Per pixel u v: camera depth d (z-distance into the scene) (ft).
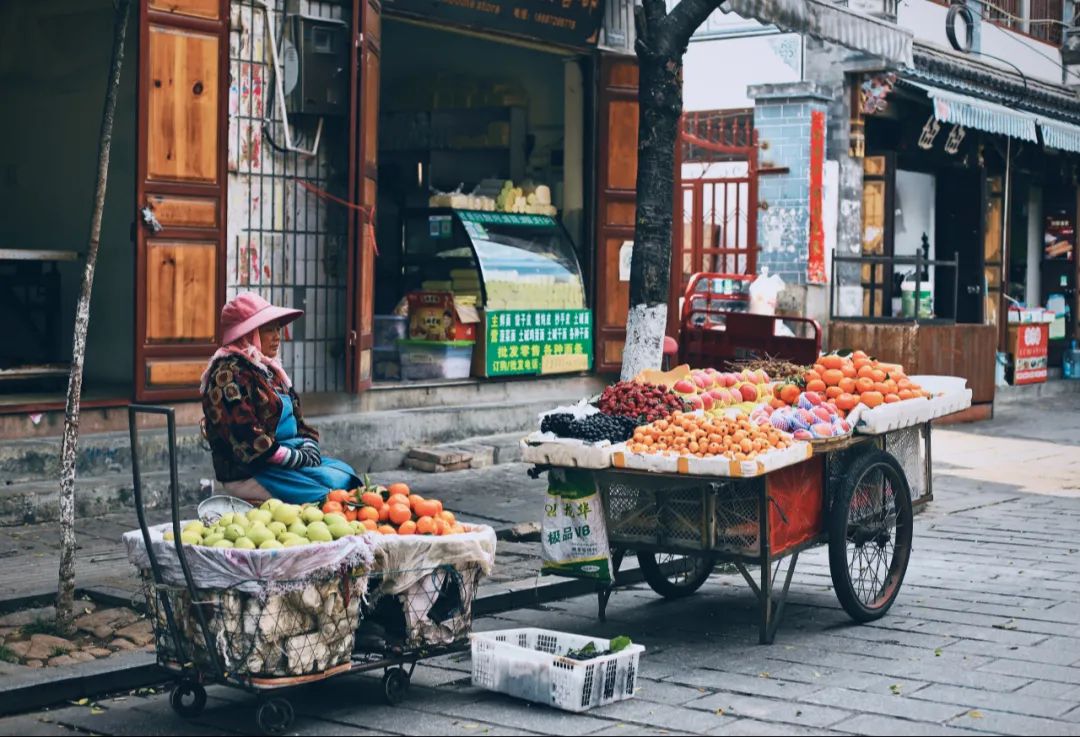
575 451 22.41
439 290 43.80
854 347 53.88
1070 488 40.14
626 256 45.91
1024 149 70.74
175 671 18.38
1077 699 19.07
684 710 18.74
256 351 20.99
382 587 18.69
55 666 19.83
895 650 21.97
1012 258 74.02
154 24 32.63
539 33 42.96
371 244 37.96
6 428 30.83
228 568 17.39
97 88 37.50
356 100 36.55
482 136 47.37
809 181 54.90
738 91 61.36
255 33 35.40
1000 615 24.38
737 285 56.44
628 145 45.73
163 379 33.17
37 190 39.17
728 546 22.54
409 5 39.40
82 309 21.56
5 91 39.83
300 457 21.02
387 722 18.30
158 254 32.94
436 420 39.55
